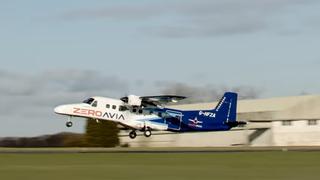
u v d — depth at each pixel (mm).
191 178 102062
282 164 139750
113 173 111500
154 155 185000
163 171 117000
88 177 103375
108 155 183500
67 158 164750
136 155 185375
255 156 177250
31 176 104812
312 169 122750
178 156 177875
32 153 199125
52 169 121250
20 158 164625
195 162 147125
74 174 109000
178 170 119500
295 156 176375
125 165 134625
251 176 105875
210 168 125688
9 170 118625
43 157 169875
